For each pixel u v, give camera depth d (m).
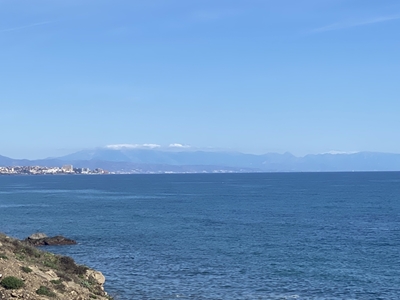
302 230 88.19
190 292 45.47
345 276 52.06
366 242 74.44
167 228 91.19
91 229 90.50
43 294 32.22
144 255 63.56
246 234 82.88
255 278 51.03
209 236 80.50
